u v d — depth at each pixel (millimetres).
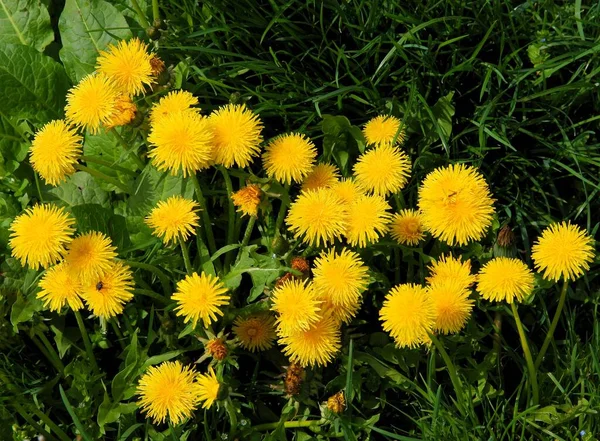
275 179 926
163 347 939
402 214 923
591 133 997
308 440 896
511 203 996
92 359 918
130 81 933
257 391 932
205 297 851
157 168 935
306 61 1049
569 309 954
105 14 1026
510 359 957
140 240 944
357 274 860
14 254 858
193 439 913
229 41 1030
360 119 1030
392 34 1014
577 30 1013
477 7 1025
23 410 883
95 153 984
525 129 1021
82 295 871
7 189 1000
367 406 919
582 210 999
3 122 1004
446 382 930
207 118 902
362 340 934
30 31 1042
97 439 899
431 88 1030
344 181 932
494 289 856
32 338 913
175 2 1034
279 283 883
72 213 931
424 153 993
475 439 871
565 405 893
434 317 844
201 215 973
